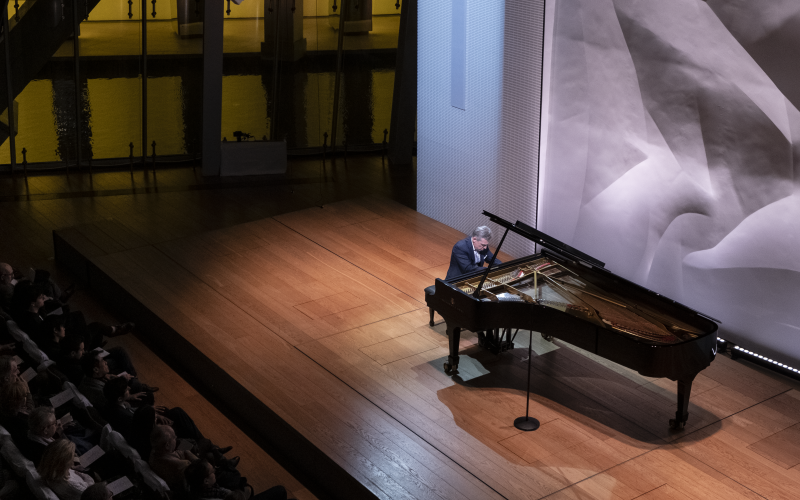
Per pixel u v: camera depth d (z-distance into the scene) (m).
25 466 4.79
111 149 12.76
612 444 5.75
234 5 12.69
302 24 12.97
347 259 8.83
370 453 5.62
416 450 5.67
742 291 6.89
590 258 6.30
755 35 6.31
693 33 6.71
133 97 12.60
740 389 6.49
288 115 13.41
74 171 12.45
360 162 13.12
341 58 13.20
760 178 6.54
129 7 12.16
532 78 8.21
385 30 13.19
